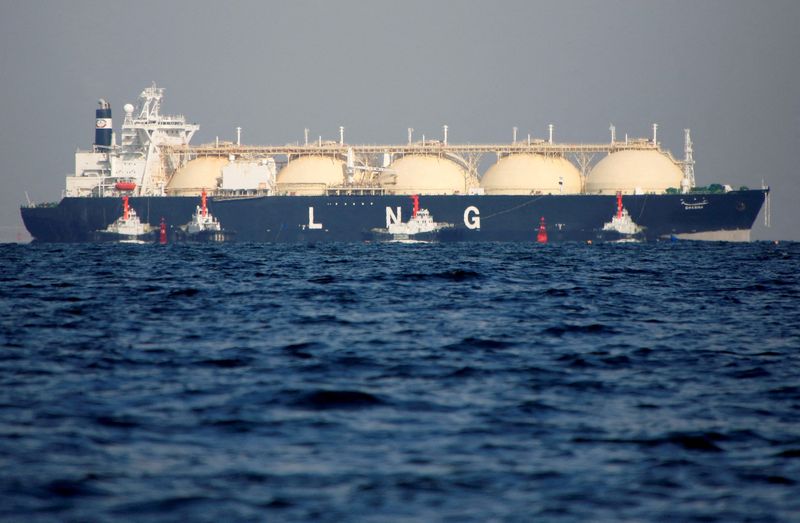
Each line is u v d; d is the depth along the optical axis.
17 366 161.12
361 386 147.00
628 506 97.00
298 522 91.38
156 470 105.12
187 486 100.31
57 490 97.62
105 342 188.88
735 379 158.00
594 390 148.00
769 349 189.38
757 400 142.12
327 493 99.12
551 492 100.62
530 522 92.56
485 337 199.62
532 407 135.50
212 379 151.38
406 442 117.31
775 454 114.44
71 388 143.38
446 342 192.12
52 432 118.06
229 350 179.50
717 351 186.12
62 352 175.88
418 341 193.38
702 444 118.00
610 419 129.62
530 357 176.75
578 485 102.75
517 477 105.06
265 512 93.69
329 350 180.25
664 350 186.88
